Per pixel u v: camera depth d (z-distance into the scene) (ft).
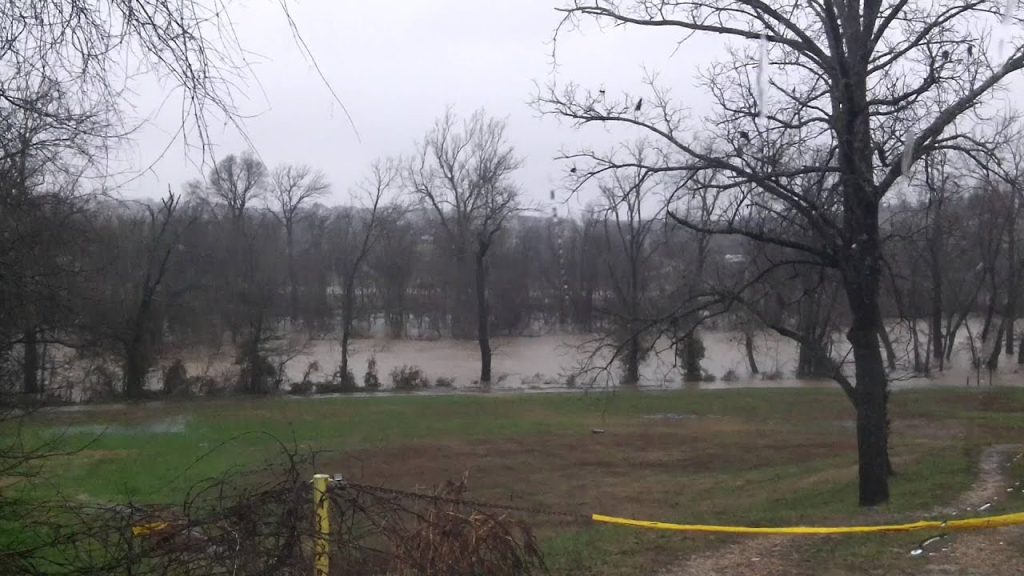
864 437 41.39
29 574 16.63
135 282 113.19
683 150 39.75
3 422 25.36
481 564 16.90
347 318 153.58
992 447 64.64
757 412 113.19
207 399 125.80
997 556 25.70
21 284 24.70
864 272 39.50
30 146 20.63
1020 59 35.24
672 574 25.94
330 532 15.28
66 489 48.96
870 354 41.01
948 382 135.44
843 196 39.32
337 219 184.44
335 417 110.42
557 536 33.81
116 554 15.87
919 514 35.47
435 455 81.82
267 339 137.49
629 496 60.08
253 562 14.51
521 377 155.22
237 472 21.13
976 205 113.09
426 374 157.79
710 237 45.42
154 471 63.41
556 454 82.84
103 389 114.83
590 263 172.86
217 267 134.92
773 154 38.19
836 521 34.63
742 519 38.55
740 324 46.44
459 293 198.70
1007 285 156.87
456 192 182.60
